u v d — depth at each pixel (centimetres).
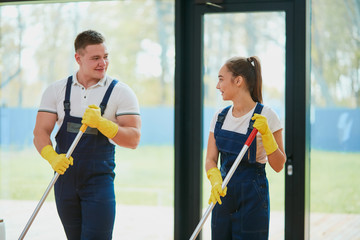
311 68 312
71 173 269
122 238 366
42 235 361
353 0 307
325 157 311
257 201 254
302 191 305
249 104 262
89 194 268
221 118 266
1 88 381
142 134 481
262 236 256
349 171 308
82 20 386
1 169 374
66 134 273
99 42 270
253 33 317
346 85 308
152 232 363
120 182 399
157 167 452
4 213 369
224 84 262
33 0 361
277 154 251
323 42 310
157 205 387
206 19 325
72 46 382
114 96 273
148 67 490
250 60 265
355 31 306
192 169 325
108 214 270
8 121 379
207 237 325
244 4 315
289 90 307
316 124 312
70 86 276
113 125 261
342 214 310
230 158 260
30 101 379
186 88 326
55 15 381
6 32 381
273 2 310
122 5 480
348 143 307
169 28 482
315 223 313
